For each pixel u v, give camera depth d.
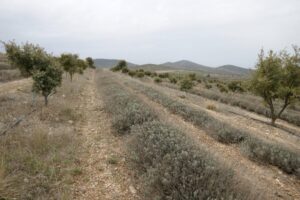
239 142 8.20
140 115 8.41
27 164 4.82
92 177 4.92
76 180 4.72
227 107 18.81
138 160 5.15
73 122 9.11
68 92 16.59
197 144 5.88
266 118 17.59
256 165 6.45
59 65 11.38
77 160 5.61
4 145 5.52
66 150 5.85
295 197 4.90
